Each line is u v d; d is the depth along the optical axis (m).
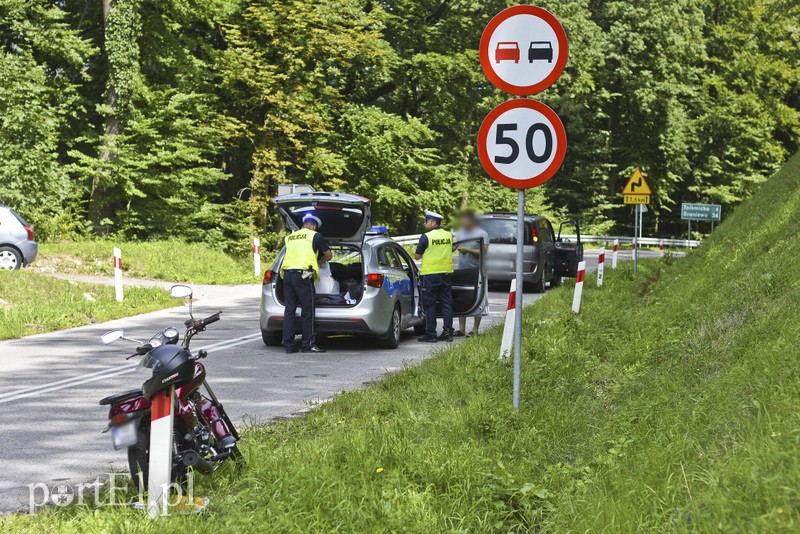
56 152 84.31
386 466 15.28
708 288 32.06
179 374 14.24
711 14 152.50
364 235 34.72
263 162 85.44
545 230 62.44
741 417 13.72
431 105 108.69
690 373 20.12
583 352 26.44
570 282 53.34
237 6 88.56
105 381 27.22
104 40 84.88
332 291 34.31
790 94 161.62
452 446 16.20
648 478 12.78
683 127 135.00
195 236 84.25
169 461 14.17
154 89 84.88
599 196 141.88
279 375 28.28
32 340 36.62
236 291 57.78
